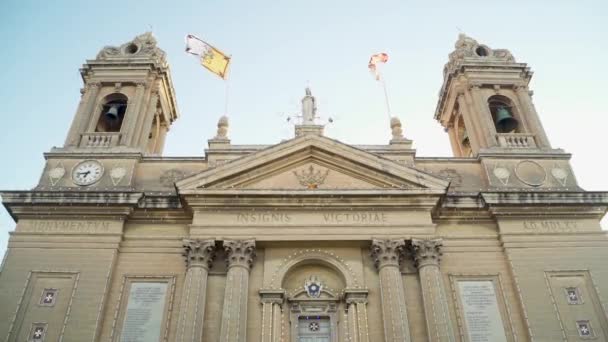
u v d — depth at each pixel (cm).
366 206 1889
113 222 1881
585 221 1947
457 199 1953
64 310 1689
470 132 2336
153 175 2077
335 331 1723
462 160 2153
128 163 2072
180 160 2117
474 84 2411
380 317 1716
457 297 1783
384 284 1741
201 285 1725
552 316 1725
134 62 2405
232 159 2055
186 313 1659
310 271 1852
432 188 1894
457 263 1861
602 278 1812
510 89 2452
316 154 2009
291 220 1859
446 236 1919
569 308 1745
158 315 1722
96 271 1770
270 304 1720
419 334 1691
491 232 1934
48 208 1889
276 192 1867
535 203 1942
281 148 1980
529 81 2511
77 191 1903
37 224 1867
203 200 1873
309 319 1759
